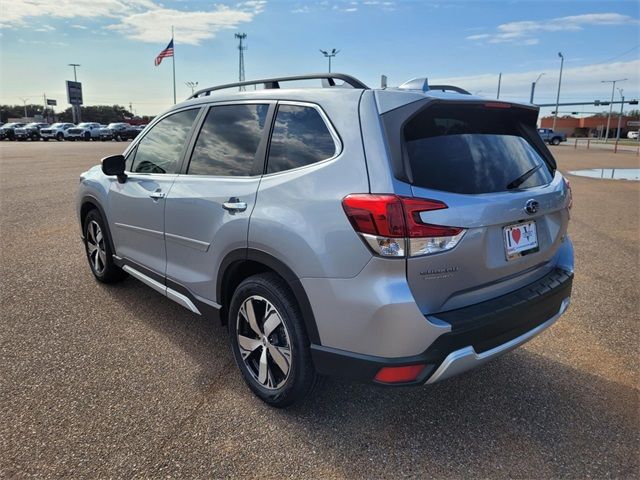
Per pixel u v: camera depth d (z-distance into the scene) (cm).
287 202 253
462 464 241
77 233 687
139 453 243
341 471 235
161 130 378
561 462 243
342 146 240
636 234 751
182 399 289
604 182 1543
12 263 541
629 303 453
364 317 223
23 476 226
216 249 298
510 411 285
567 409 287
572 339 380
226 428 263
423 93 239
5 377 309
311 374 259
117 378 310
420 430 266
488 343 240
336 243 229
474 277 238
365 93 245
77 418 269
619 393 304
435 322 223
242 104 307
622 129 9844
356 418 274
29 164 1827
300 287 245
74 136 4822
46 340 360
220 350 350
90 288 466
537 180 283
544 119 10581
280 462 239
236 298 289
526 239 264
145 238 377
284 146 272
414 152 232
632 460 244
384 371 225
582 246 671
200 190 312
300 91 277
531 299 258
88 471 230
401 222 215
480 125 273
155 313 411
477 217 231
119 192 403
